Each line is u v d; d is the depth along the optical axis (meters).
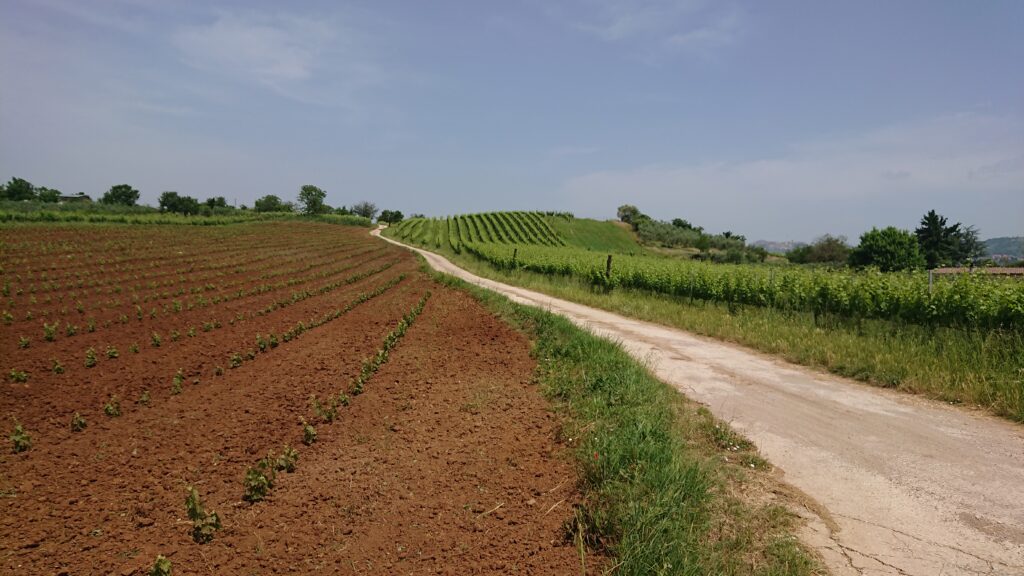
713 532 3.99
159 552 3.79
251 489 4.59
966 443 5.86
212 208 95.31
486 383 8.16
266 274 28.23
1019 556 3.75
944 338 9.45
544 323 12.66
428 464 5.24
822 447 5.77
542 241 94.38
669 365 9.52
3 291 18.17
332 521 4.19
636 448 4.87
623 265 24.00
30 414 6.96
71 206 61.94
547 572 3.47
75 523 4.21
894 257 40.44
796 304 14.18
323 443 5.86
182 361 9.94
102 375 8.91
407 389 7.87
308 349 11.00
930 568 3.63
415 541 3.89
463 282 25.06
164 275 25.62
